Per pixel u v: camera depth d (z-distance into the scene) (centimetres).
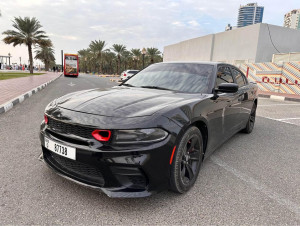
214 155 332
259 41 1856
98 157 178
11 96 784
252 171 282
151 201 207
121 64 7031
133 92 260
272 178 265
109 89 285
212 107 254
